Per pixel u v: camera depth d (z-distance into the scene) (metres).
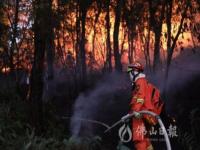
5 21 14.74
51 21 9.42
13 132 8.74
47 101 12.41
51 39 10.11
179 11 14.61
